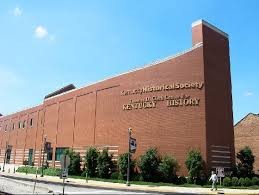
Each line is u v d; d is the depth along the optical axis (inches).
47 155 2426.2
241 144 2076.8
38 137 2709.2
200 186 1358.3
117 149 1793.8
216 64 1678.2
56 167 2303.2
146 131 1667.1
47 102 2637.8
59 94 2475.4
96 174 1732.3
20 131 3110.2
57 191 1090.1
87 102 2108.8
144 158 1518.2
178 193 1127.6
